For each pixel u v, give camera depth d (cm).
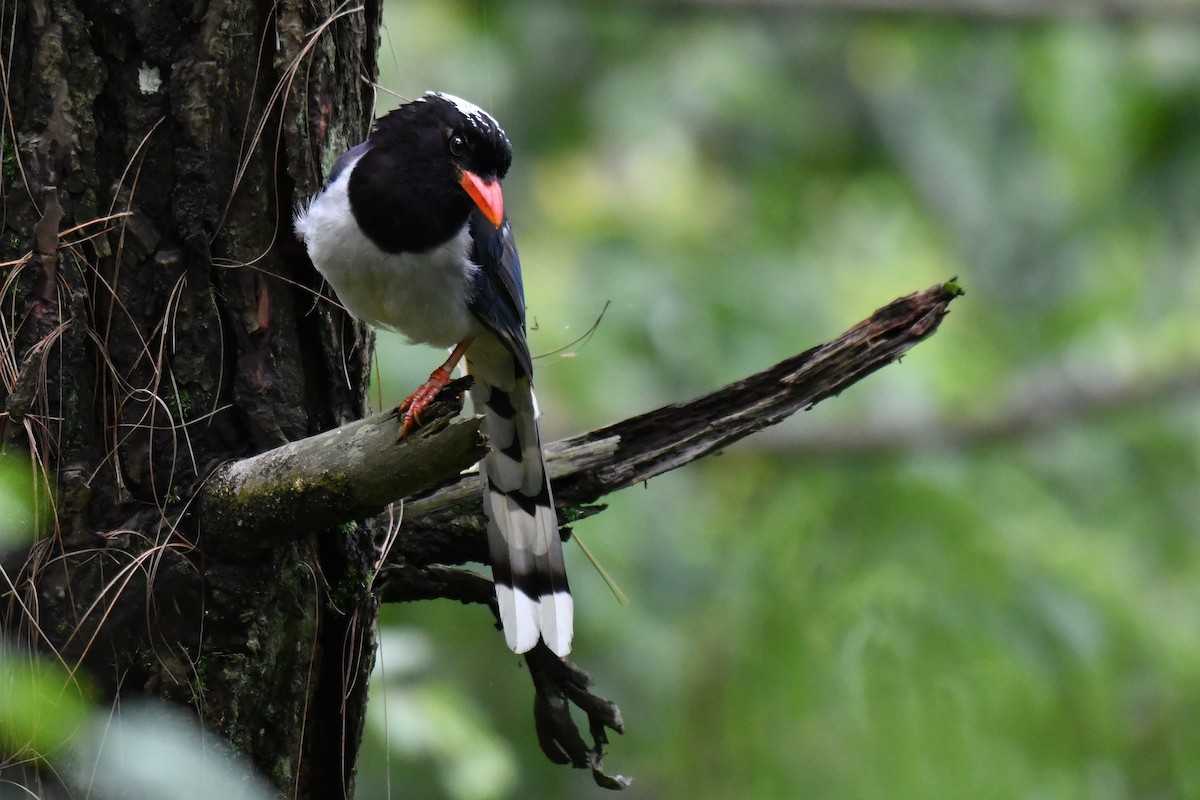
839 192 1739
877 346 632
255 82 622
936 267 1719
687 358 1423
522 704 1141
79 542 578
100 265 597
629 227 1530
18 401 570
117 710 575
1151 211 1652
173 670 582
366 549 642
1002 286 1727
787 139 1709
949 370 1551
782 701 1141
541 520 672
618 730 675
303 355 641
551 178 1605
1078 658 1100
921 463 1262
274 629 603
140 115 606
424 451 543
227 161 616
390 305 699
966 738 1071
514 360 760
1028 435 1512
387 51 1466
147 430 597
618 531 1195
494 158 754
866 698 1094
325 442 566
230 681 589
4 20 589
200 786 371
